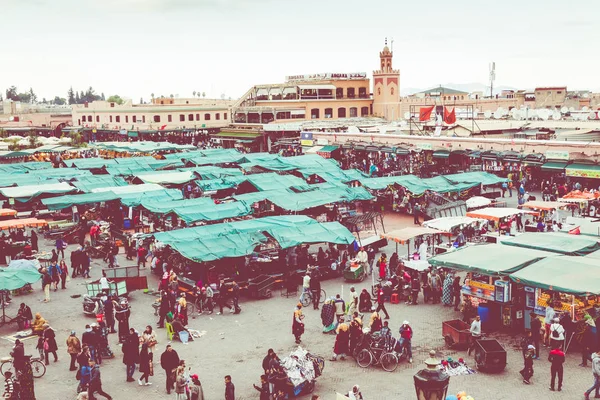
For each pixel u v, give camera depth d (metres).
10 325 25.66
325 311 23.95
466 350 22.03
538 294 22.77
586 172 47.22
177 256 31.36
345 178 49.84
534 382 19.28
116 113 109.12
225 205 38.84
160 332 24.59
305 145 77.88
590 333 20.45
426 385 14.77
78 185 46.41
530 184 52.16
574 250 25.59
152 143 77.38
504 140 54.84
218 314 26.55
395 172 58.16
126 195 42.38
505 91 117.81
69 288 30.50
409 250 34.91
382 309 25.17
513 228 35.66
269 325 25.11
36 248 36.44
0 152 72.12
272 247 32.34
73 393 19.41
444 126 71.06
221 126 108.31
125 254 36.69
